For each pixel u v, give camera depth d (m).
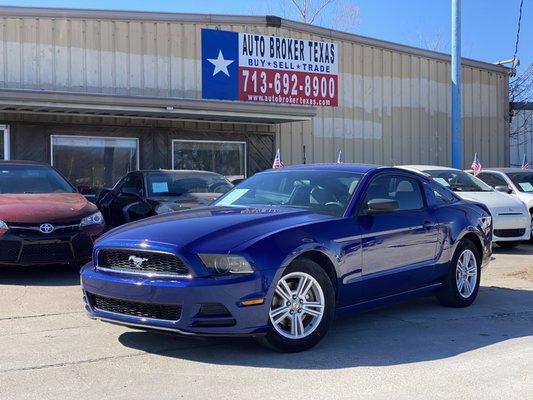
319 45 16.30
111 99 12.74
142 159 14.82
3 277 8.59
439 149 19.44
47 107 12.47
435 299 7.75
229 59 15.10
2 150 13.27
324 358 5.18
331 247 5.46
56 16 13.70
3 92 11.71
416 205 6.75
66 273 8.92
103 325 6.16
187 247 4.92
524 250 12.34
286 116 14.80
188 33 15.12
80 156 14.12
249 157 16.20
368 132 17.98
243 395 4.33
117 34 14.36
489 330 6.21
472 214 7.38
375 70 18.12
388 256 6.08
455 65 16.34
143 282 4.95
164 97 13.94
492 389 4.47
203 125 15.57
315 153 17.11
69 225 8.38
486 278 9.25
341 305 5.66
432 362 5.11
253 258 4.93
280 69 15.74
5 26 13.27
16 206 8.34
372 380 4.64
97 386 4.51
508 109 21.20
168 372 4.81
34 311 6.68
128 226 5.76
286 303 5.17
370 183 6.26
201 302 4.78
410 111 18.81
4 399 4.25
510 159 23.36
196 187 11.18
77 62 13.95
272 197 6.44
